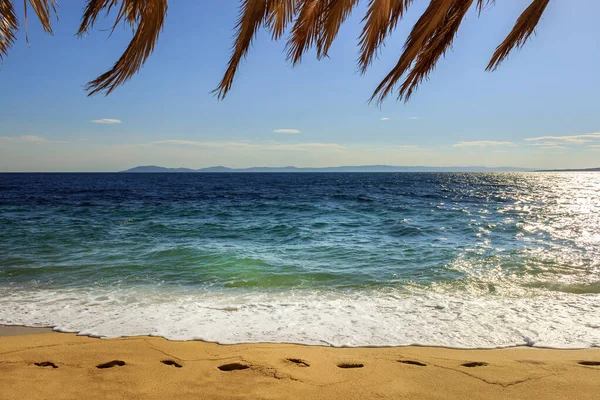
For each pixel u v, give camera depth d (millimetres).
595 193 42719
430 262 9141
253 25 1885
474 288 7051
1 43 1931
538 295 6582
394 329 4961
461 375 3520
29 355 3955
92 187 53062
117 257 9570
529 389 3225
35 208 22891
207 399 3016
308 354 4062
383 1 2068
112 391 3143
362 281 7535
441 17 2025
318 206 24859
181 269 8414
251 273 8102
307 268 8531
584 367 3701
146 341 4422
